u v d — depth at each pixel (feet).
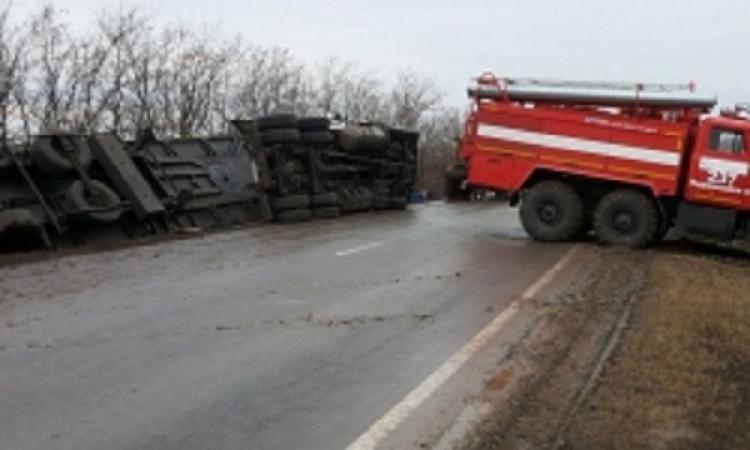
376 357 22.99
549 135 54.29
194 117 102.58
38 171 50.85
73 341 24.84
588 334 25.40
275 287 34.47
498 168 55.83
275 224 67.10
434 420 17.76
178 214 60.08
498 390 19.72
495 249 48.85
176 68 102.94
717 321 27.27
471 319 27.89
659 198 51.90
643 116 52.75
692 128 51.90
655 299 31.32
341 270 39.45
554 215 53.88
